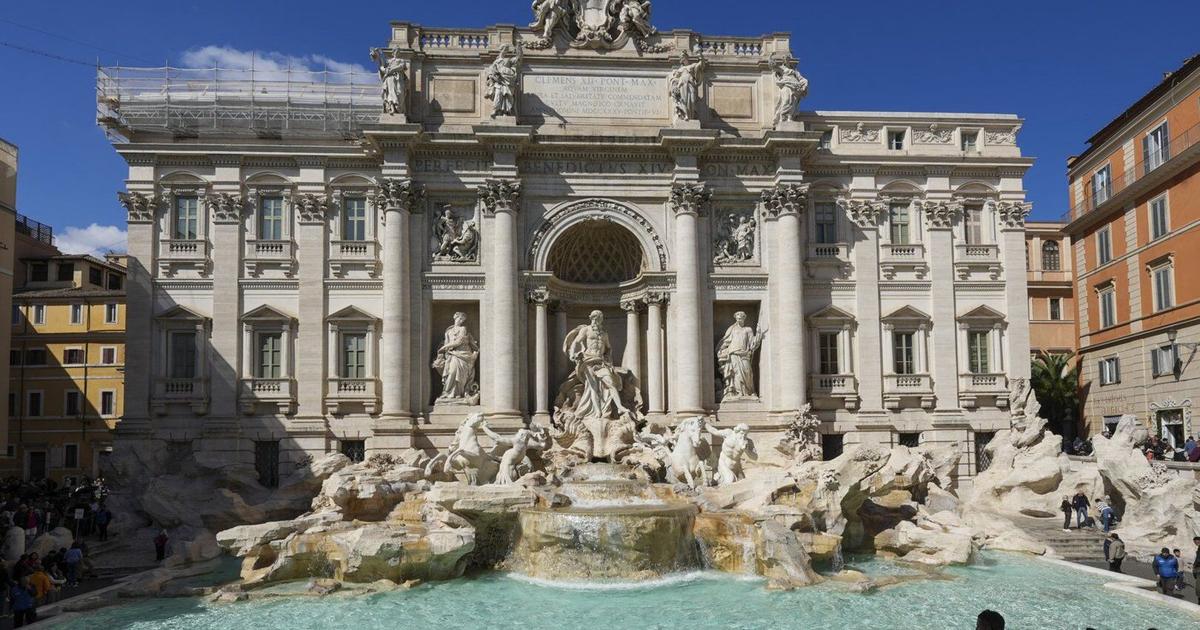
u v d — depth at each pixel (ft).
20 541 96.89
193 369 144.66
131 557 111.24
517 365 143.54
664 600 88.33
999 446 146.82
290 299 146.61
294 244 147.33
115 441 140.67
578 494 112.37
